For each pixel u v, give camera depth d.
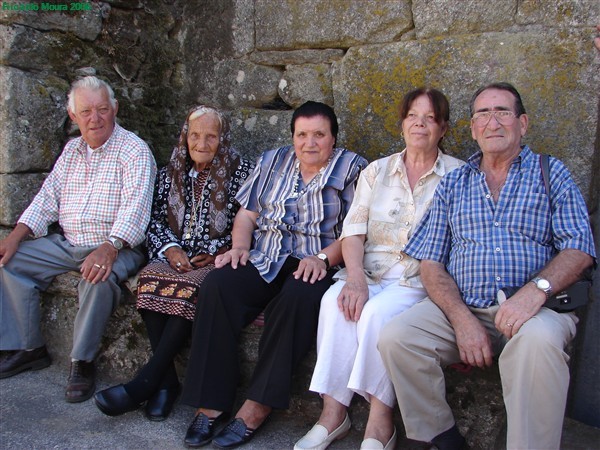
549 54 2.54
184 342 2.58
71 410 2.60
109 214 2.92
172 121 3.75
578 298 2.02
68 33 3.22
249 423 2.32
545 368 1.83
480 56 2.68
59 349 3.06
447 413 2.09
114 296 2.76
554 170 2.15
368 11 2.96
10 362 2.91
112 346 2.88
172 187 2.96
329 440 2.23
